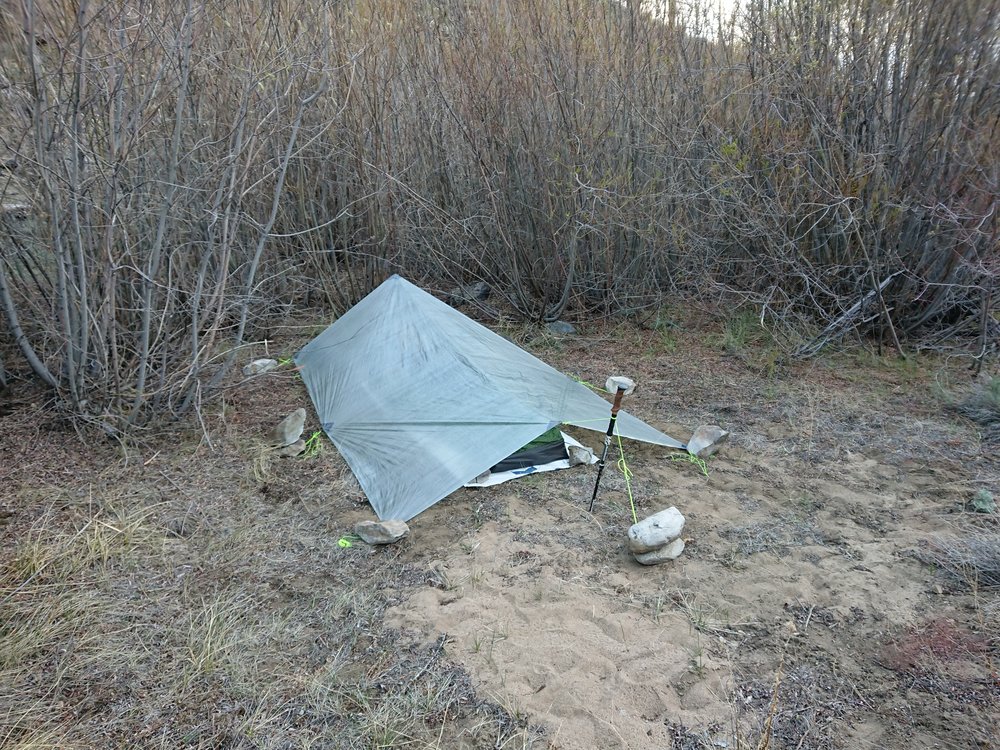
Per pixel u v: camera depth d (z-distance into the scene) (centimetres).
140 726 266
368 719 267
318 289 734
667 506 404
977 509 396
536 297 748
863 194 638
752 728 263
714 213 701
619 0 693
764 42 670
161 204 483
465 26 694
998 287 605
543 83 676
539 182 698
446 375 463
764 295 675
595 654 296
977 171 597
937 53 600
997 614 318
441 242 767
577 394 486
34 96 412
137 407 471
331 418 488
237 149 486
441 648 301
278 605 329
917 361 616
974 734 260
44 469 434
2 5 421
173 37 461
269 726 265
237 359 626
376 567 355
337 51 669
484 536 376
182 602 329
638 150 704
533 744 256
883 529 383
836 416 515
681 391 567
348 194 738
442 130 746
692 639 304
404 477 411
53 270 514
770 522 389
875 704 274
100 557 357
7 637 304
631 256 732
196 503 407
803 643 303
